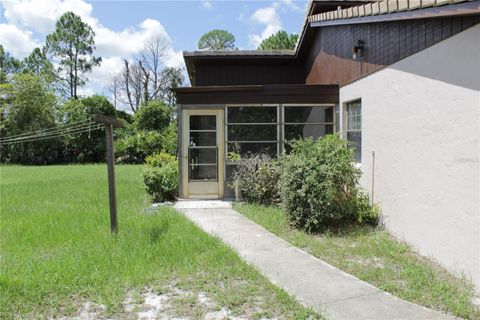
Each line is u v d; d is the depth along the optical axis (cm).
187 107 831
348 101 724
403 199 489
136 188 1030
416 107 453
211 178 854
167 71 3888
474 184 348
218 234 532
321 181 550
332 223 580
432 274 376
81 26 4053
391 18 466
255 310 296
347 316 288
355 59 673
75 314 293
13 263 407
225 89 819
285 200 584
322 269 393
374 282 361
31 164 2833
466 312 294
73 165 2553
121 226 550
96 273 362
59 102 3306
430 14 378
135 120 3088
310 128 822
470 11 321
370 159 598
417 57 448
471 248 352
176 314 289
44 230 535
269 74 1193
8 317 287
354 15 577
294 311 294
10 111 2922
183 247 443
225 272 373
